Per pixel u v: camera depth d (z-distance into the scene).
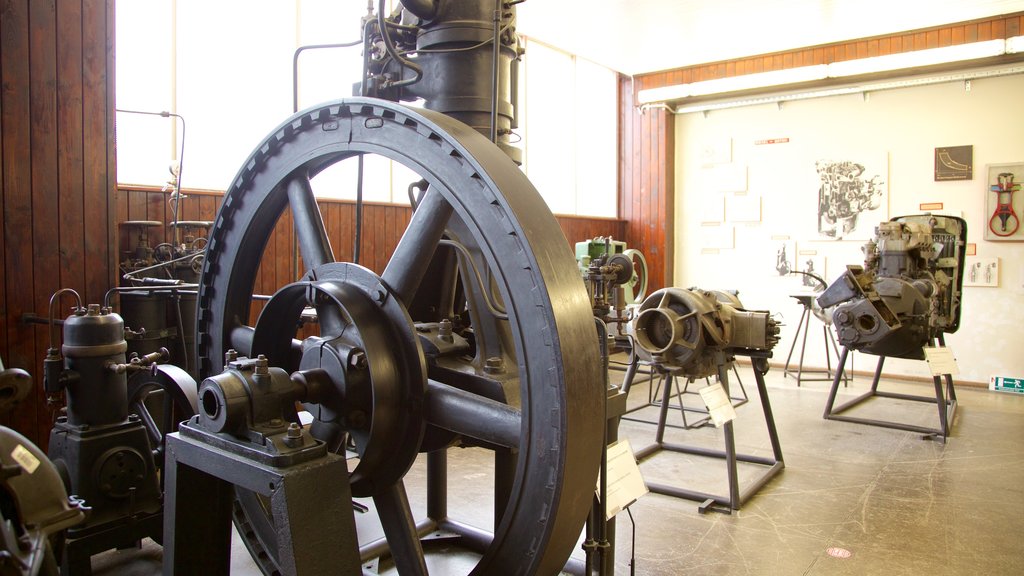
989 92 6.09
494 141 1.75
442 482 2.75
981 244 6.14
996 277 6.07
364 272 1.73
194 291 3.06
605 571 1.59
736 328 3.46
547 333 1.36
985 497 3.28
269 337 1.94
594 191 7.78
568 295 1.41
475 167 1.46
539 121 6.97
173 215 3.73
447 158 1.54
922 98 6.38
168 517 1.61
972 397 5.65
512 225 1.41
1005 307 6.04
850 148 6.74
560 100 7.24
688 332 3.34
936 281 4.89
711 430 4.49
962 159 6.21
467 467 3.68
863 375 6.61
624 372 6.49
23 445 1.21
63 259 2.99
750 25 6.07
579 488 1.41
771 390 5.85
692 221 7.70
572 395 1.35
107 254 3.14
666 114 7.66
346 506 1.38
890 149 6.54
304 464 1.36
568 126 7.36
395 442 1.65
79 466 2.21
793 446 4.14
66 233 3.00
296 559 1.28
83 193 3.05
